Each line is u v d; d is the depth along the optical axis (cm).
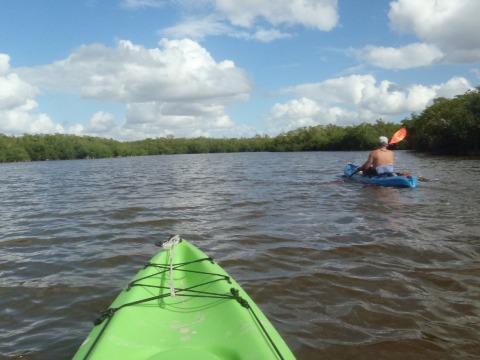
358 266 471
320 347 304
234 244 579
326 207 846
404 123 4319
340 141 5162
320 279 435
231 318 291
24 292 425
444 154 3080
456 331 323
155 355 255
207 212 841
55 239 647
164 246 423
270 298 392
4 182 1933
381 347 303
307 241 580
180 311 321
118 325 278
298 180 1452
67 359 301
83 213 881
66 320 362
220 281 357
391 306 369
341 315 354
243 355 245
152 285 354
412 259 489
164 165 3152
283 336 320
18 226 763
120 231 691
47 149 6144
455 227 628
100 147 6738
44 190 1459
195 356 253
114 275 470
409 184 1067
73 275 473
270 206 884
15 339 330
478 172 1487
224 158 4306
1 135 6462
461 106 3097
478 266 458
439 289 402
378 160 1173
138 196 1152
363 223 679
